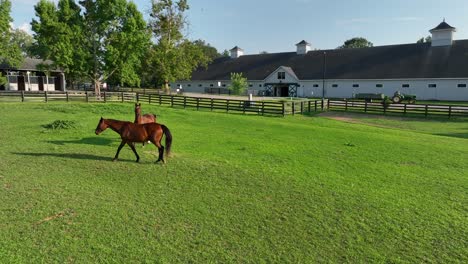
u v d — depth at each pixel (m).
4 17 31.72
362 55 55.94
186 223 5.95
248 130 17.19
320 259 5.00
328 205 6.99
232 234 5.63
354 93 51.72
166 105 29.64
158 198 7.02
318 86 54.75
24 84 46.03
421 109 29.45
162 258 4.86
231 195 7.35
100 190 7.34
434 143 15.52
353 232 5.86
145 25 39.19
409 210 6.88
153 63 50.53
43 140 12.38
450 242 5.62
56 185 7.52
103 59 37.50
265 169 9.45
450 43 49.41
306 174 9.16
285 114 26.25
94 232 5.48
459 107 30.25
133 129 9.45
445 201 7.46
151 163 9.62
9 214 5.98
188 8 52.16
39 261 4.65
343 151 12.47
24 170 8.53
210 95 52.56
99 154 10.44
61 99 30.78
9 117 18.97
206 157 10.59
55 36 35.25
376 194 7.75
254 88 61.12
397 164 10.75
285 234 5.70
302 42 63.28
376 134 17.72
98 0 36.06
